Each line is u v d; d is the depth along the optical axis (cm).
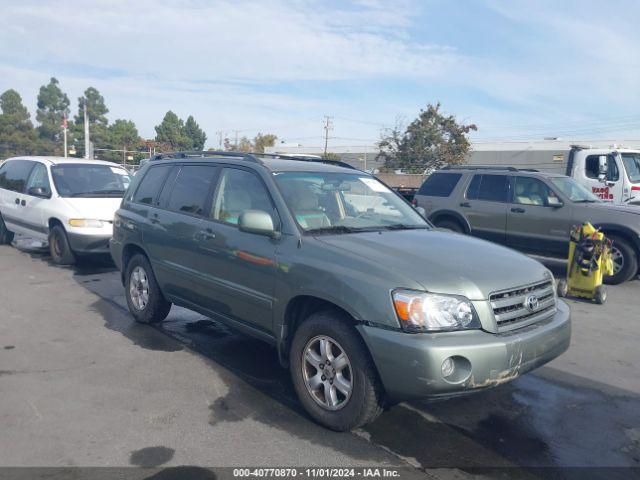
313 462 343
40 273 884
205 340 573
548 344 378
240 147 8794
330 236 424
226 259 471
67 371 481
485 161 6100
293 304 415
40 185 1009
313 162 536
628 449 372
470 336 344
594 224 909
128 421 392
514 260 413
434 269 365
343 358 373
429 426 396
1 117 7038
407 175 3547
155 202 592
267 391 448
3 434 370
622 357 557
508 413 421
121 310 680
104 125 8281
